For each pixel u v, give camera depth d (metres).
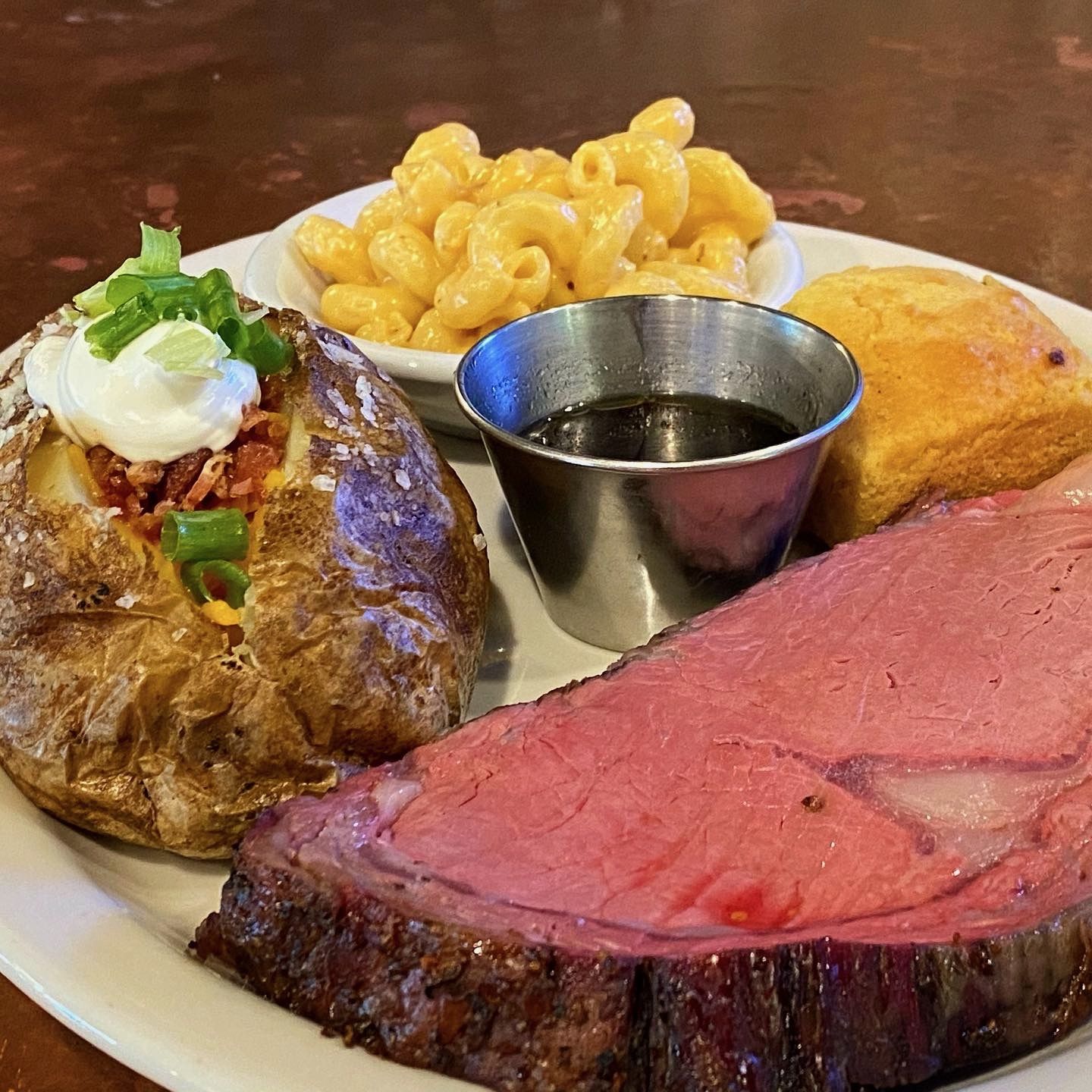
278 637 0.20
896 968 0.17
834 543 0.28
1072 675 0.21
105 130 0.50
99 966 0.18
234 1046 0.17
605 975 0.17
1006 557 0.23
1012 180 0.44
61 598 0.20
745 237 0.33
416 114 0.51
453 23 0.64
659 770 0.20
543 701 0.21
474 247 0.29
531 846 0.19
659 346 0.28
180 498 0.20
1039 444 0.27
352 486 0.21
